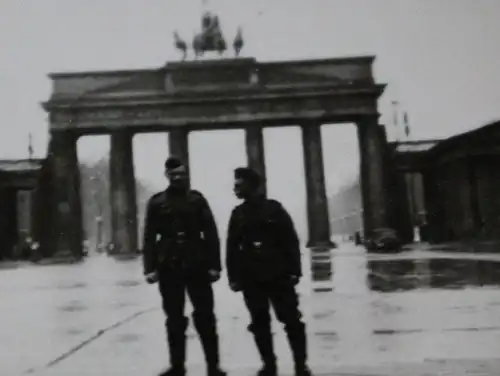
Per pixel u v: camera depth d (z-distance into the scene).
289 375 10.15
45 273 48.41
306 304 20.20
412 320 15.90
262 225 9.95
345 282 28.44
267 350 9.98
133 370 10.78
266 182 81.81
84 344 13.84
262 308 9.94
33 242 78.75
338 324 15.59
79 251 81.56
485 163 71.31
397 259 48.06
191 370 10.76
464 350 11.73
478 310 17.45
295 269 9.89
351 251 70.50
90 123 81.88
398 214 83.75
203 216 10.40
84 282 36.28
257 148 81.88
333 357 11.38
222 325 16.45
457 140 71.69
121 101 81.31
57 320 18.61
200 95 81.62
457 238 75.25
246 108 82.25
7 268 59.47
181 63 82.25
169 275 10.17
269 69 82.62
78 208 82.88
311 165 82.00
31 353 12.85
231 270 10.07
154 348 13.11
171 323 10.17
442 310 17.64
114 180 81.50
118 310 20.72
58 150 81.56
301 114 82.06
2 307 22.80
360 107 81.94
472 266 36.31
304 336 9.88
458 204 74.25
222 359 11.75
